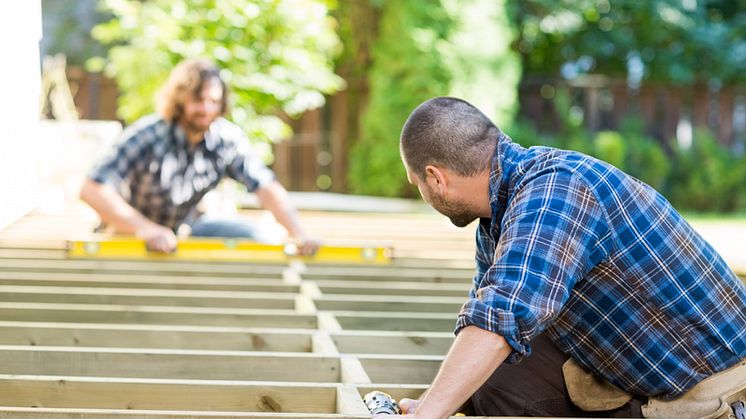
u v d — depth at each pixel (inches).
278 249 211.0
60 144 336.5
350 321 148.8
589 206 89.0
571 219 87.9
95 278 180.2
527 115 502.9
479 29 450.6
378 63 462.0
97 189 199.5
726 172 484.4
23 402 99.9
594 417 103.9
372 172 462.6
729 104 504.4
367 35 486.6
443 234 289.9
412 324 150.3
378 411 91.4
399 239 274.8
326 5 335.3
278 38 319.9
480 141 93.5
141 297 162.6
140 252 204.2
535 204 88.6
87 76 451.5
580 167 91.1
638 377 97.4
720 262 96.3
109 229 214.2
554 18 521.7
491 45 453.1
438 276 199.8
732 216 472.7
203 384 101.3
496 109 458.3
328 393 102.8
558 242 86.8
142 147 203.0
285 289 181.0
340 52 477.4
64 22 628.4
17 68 163.0
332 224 311.4
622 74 574.6
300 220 322.7
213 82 199.0
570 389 102.5
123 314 146.6
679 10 551.8
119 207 200.4
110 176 200.7
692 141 497.0
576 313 96.0
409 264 218.7
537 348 104.4
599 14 553.3
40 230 266.4
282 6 313.1
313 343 131.1
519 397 104.7
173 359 114.0
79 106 452.1
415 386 105.4
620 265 91.7
